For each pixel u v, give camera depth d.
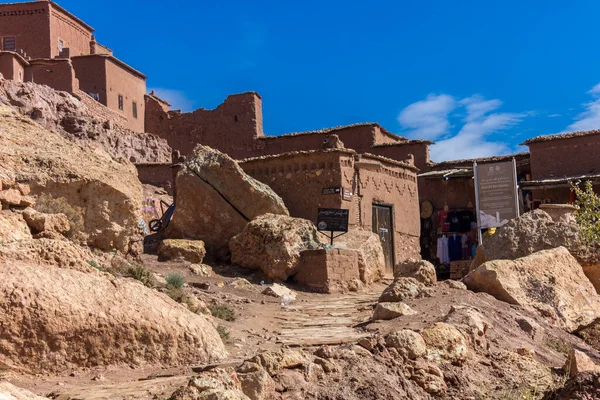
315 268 21.53
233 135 48.84
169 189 41.66
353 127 41.69
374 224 29.34
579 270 17.77
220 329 12.70
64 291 9.51
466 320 12.00
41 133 18.73
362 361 9.77
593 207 18.86
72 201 17.45
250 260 22.89
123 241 18.44
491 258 19.69
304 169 28.08
